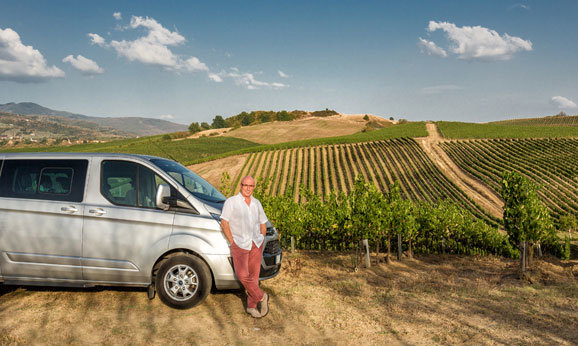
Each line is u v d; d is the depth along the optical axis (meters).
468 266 9.36
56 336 3.92
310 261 9.11
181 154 104.69
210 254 4.71
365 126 162.75
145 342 3.84
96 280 4.89
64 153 5.20
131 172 5.07
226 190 9.26
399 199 10.83
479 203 42.09
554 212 37.47
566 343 3.94
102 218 4.84
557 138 72.31
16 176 5.07
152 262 4.78
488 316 4.89
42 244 4.88
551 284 6.95
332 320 4.64
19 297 5.10
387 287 6.47
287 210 12.18
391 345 3.91
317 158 67.75
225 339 3.98
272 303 5.21
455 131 88.81
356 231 9.12
